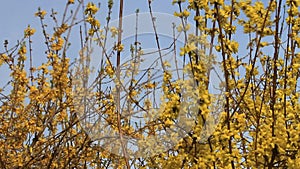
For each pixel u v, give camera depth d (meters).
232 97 4.36
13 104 5.53
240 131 4.27
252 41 4.62
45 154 5.35
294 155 4.30
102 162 5.70
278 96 4.41
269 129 4.29
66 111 5.66
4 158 5.39
